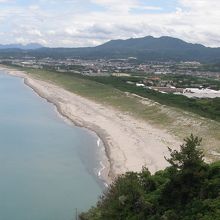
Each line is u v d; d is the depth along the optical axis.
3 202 47.03
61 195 49.19
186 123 83.12
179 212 30.83
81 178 55.06
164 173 36.88
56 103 125.25
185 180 32.47
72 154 66.81
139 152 66.44
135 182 35.00
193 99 119.62
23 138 78.06
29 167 59.72
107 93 134.75
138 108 106.31
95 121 95.44
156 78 199.75
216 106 104.50
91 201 47.28
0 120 96.38
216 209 29.12
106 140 76.25
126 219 32.16
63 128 88.25
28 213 44.22
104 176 55.75
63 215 43.66
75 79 179.62
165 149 67.38
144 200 33.00
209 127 76.94
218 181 31.80
